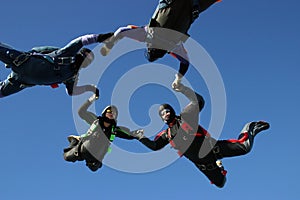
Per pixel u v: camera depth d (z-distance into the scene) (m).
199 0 7.23
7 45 7.45
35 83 7.60
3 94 7.92
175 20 7.01
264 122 8.33
